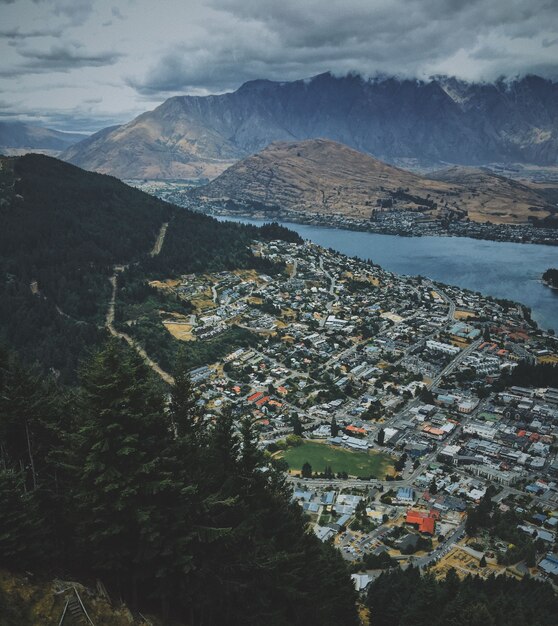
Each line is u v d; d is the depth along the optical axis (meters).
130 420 53.78
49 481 60.75
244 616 61.22
